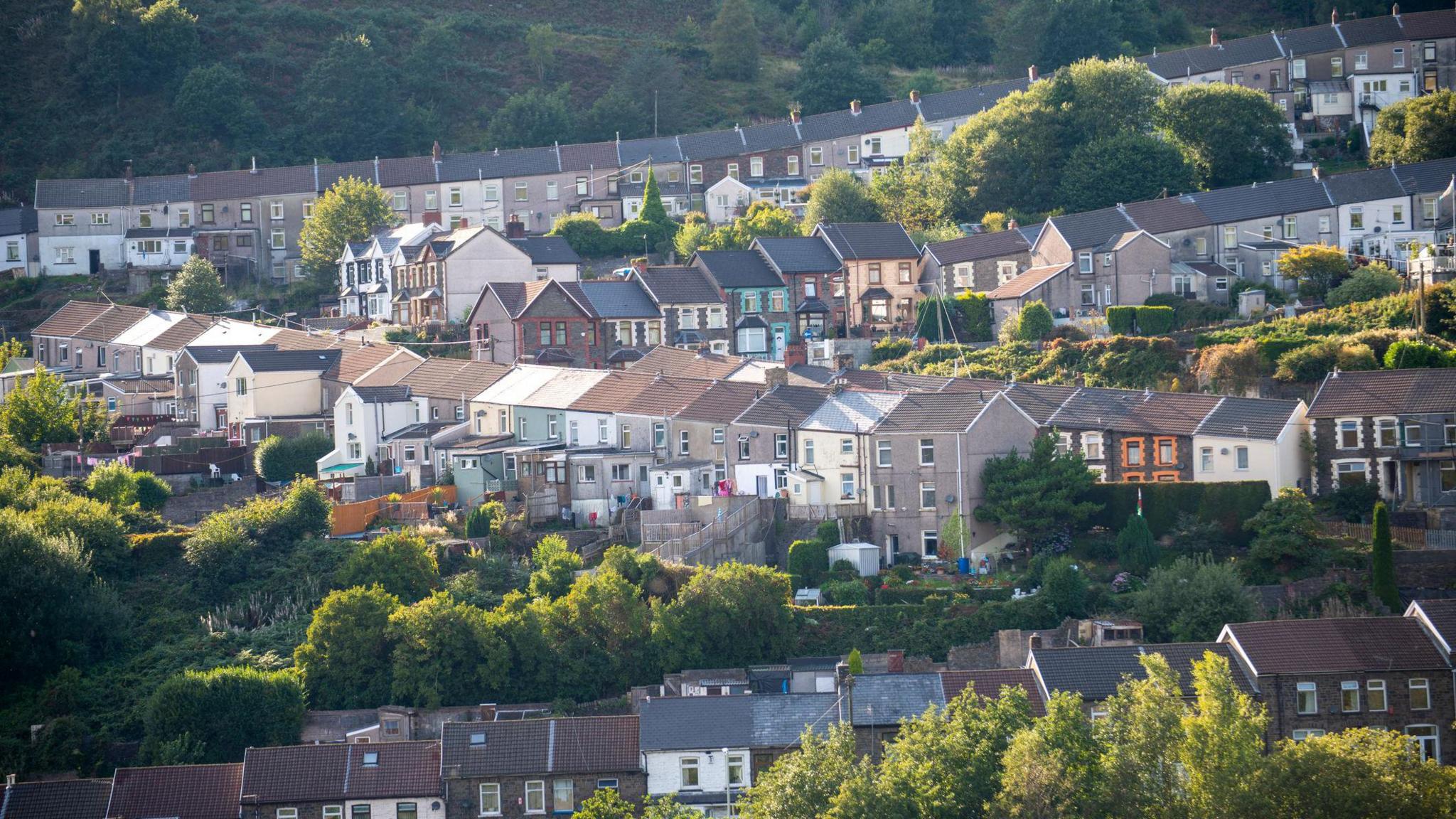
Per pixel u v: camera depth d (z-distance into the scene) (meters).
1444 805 198.75
